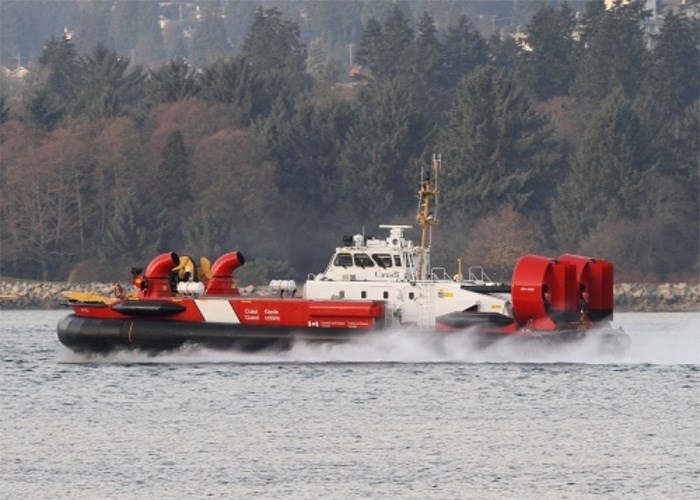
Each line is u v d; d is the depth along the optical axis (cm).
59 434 16812
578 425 17162
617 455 15638
